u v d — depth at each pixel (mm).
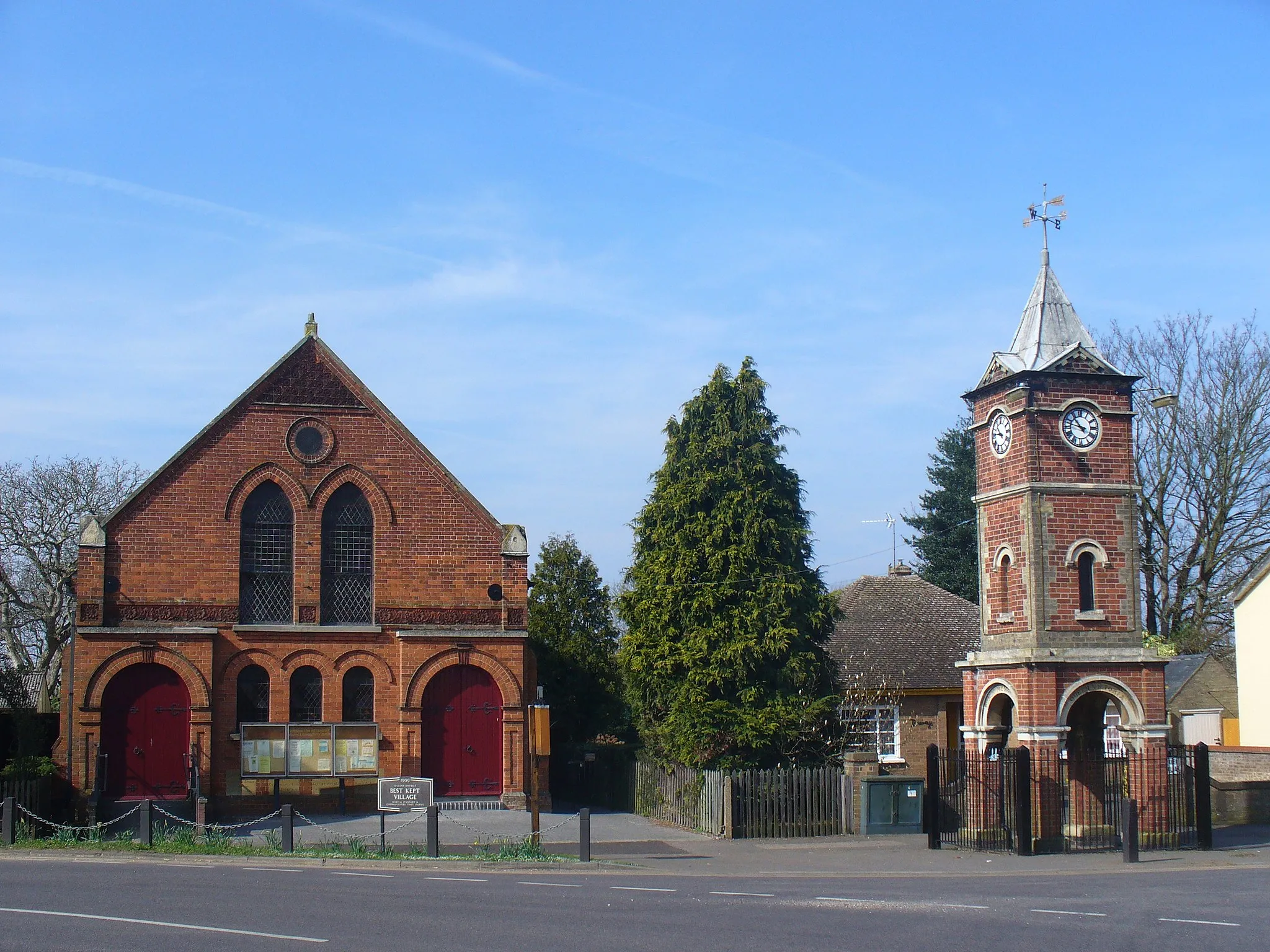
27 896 17797
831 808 30078
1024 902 18062
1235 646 44281
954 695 40219
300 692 33188
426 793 24828
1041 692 26469
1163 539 48812
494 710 34031
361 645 33438
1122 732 27250
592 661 46250
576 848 27047
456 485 34562
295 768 32094
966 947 14078
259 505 33688
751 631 32156
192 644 32281
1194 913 16875
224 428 33469
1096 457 27625
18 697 35062
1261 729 40375
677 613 33094
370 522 34281
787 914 16562
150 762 31984
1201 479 47344
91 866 22219
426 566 34188
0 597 49469
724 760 31656
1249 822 32156
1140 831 26750
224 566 33031
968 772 27438
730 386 34062
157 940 14188
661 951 13672
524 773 33844
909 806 29766
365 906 16953
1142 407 48719
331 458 34031
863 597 44594
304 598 33406
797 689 32469
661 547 33969
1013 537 27719
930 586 45188
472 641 33875
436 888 19219
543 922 15680
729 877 22406
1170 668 48312
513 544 34531
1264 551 46375
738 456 33406
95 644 31750
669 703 33219
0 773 28688
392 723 33312
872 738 39656
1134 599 27453
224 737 32469
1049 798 26172
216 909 16578
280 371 34062
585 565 47688
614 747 38094
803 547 33656
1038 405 27406
